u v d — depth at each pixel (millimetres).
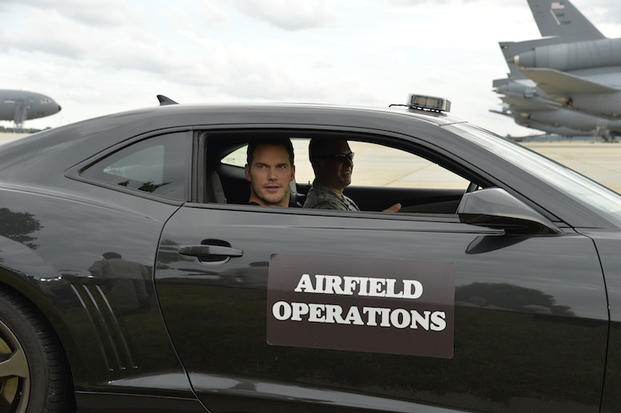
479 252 2184
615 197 2605
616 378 2043
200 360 2348
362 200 3672
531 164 2459
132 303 2354
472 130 2590
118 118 2615
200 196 2461
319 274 2254
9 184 2545
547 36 59594
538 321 2090
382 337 2215
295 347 2273
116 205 2457
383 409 2209
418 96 2732
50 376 2434
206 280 2318
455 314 2154
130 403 2402
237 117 2512
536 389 2104
